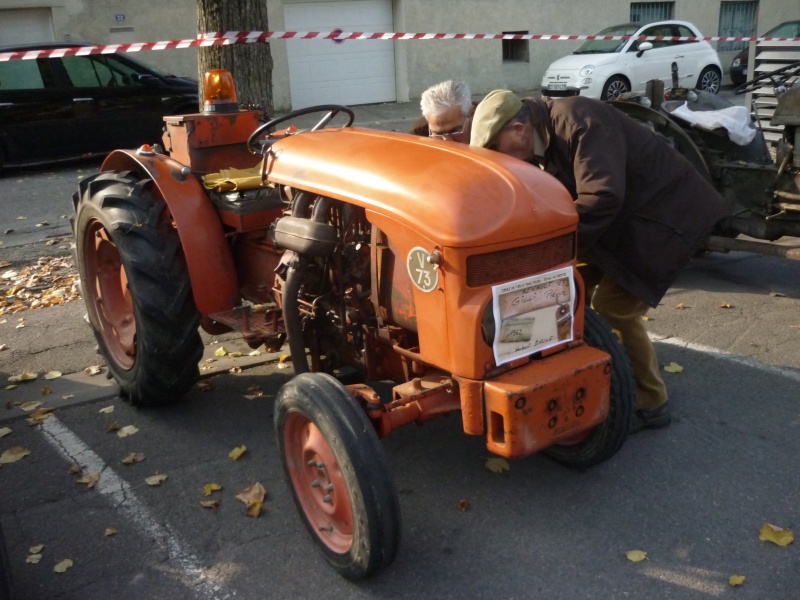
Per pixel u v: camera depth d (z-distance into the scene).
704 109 5.70
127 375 4.01
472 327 2.45
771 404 3.87
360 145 2.99
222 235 3.74
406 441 3.66
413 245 2.55
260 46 6.52
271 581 2.79
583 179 2.99
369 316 3.03
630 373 3.02
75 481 3.47
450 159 2.67
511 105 3.02
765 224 5.18
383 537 2.50
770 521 2.98
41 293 6.23
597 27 19.66
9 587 2.54
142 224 3.72
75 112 11.48
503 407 2.45
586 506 3.12
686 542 2.88
